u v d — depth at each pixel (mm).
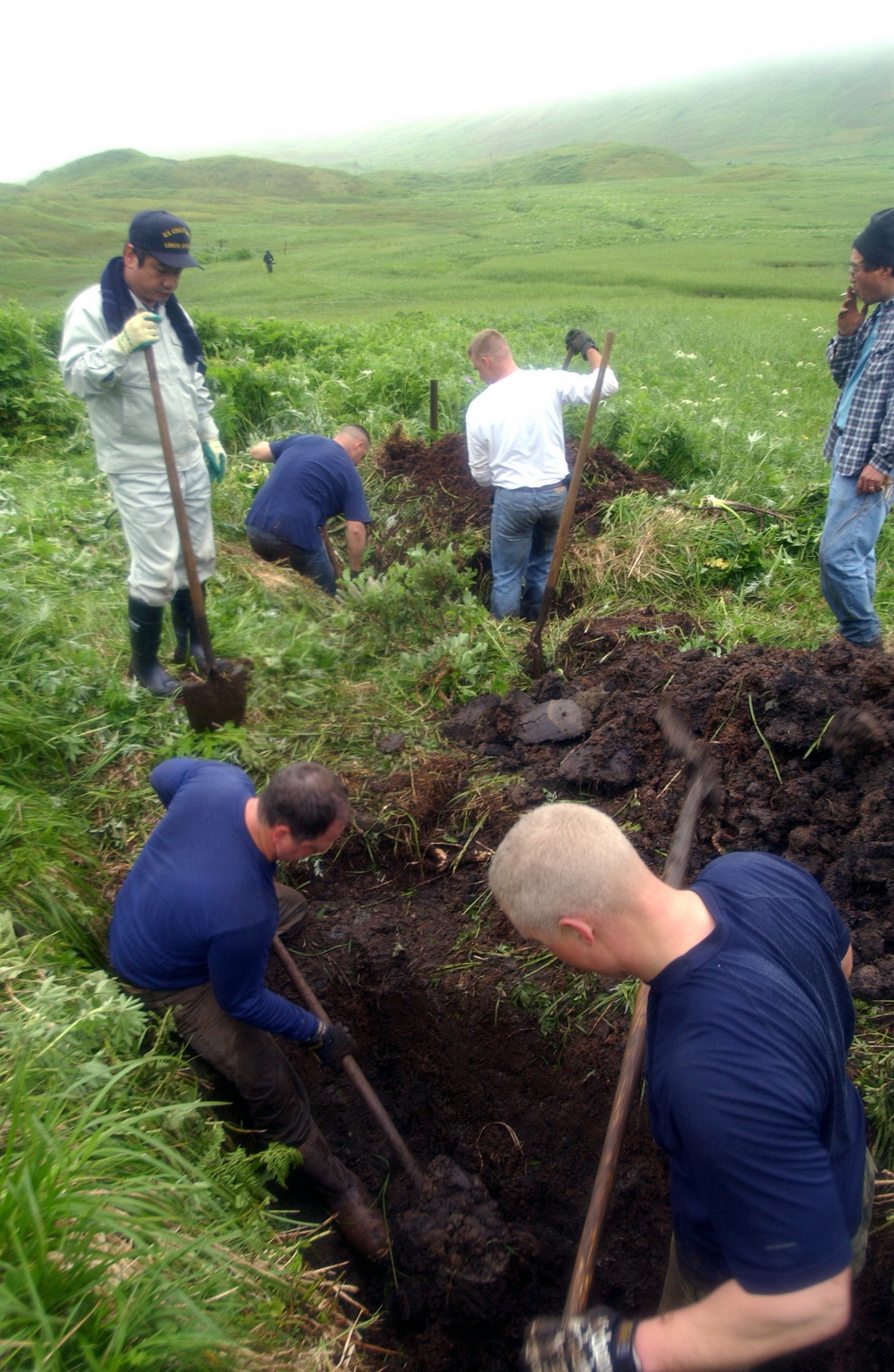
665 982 1661
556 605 5699
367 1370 2420
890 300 4027
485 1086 3246
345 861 3684
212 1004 2740
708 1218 1724
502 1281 2746
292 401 8609
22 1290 1742
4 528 5117
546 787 3791
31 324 8320
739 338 15148
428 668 4477
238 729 3869
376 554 6801
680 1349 1574
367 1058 3432
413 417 8664
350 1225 2939
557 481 5242
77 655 4137
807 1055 1601
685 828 2682
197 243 40719
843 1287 1486
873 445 4078
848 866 3020
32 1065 2275
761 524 5887
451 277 28047
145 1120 2404
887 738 3188
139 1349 1749
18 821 3203
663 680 4020
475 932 3424
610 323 16594
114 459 3779
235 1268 2172
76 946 2957
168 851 2631
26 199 58625
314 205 65875
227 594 5188
